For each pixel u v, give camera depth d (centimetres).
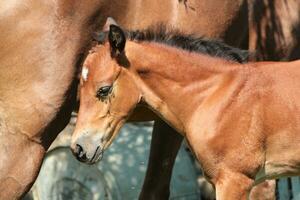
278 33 789
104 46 663
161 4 699
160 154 769
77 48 666
